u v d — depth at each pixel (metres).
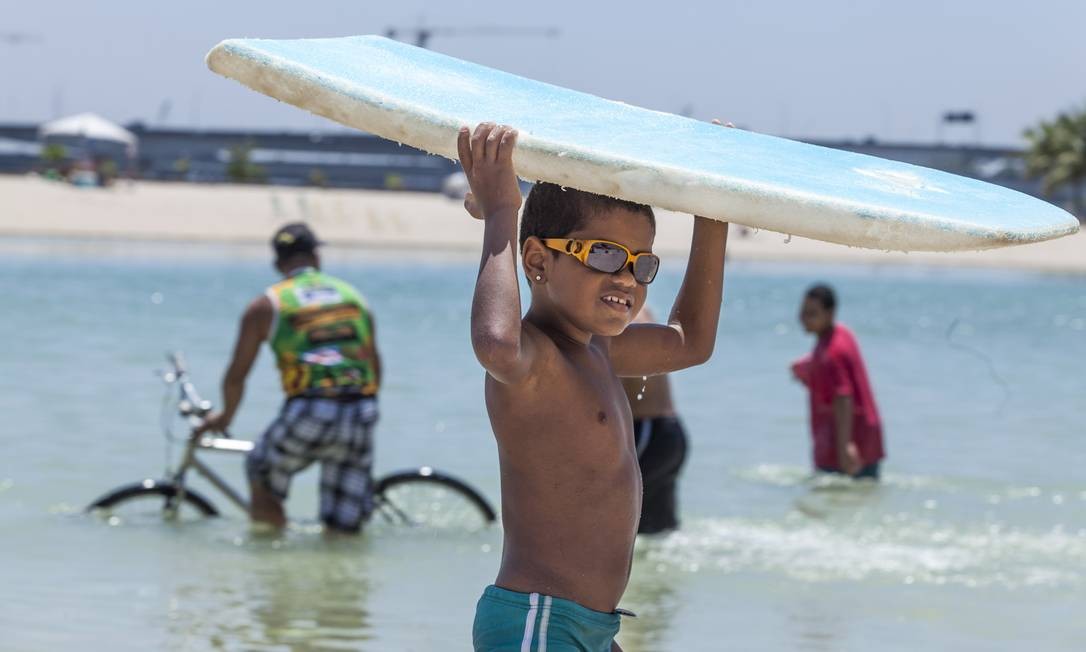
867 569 9.96
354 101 4.11
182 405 11.03
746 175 3.98
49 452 13.98
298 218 103.12
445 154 4.10
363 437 10.80
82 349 23.81
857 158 4.51
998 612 8.79
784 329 35.44
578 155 3.94
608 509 4.39
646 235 4.38
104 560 9.70
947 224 3.79
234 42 4.18
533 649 4.29
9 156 172.50
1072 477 14.23
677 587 9.30
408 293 47.97
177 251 76.12
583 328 4.41
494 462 14.26
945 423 18.58
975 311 49.62
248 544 10.40
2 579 9.04
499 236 4.05
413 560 10.04
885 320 42.59
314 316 10.74
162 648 7.63
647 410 10.45
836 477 13.53
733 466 14.61
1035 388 22.94
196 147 189.00
